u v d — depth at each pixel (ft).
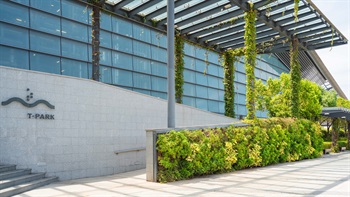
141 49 70.08
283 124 52.29
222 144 38.09
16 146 30.01
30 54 50.57
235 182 29.58
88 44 60.18
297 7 43.37
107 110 38.60
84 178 34.55
